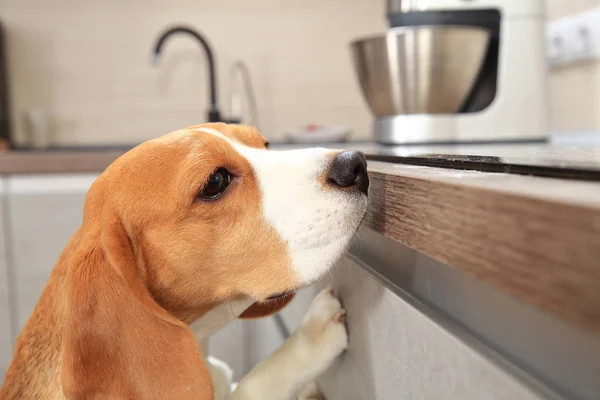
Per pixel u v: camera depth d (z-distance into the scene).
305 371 0.69
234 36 2.38
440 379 0.42
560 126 1.54
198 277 0.69
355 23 2.45
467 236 0.35
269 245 0.67
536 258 0.29
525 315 0.36
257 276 0.68
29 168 1.57
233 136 0.76
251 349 1.52
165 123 2.35
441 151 0.81
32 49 2.23
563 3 1.49
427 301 0.49
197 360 0.60
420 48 1.18
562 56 1.48
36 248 1.61
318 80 2.46
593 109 1.39
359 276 0.62
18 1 2.21
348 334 0.67
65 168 1.59
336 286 0.72
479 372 0.37
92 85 2.29
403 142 1.29
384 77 1.26
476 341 0.40
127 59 2.30
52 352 0.69
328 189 0.65
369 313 0.58
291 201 0.66
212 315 0.75
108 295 0.61
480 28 1.28
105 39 2.28
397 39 1.19
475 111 1.34
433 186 0.40
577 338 0.31
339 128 2.11
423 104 1.26
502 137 1.31
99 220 0.68
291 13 2.41
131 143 2.31
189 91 2.36
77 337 0.61
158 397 0.59
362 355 0.61
